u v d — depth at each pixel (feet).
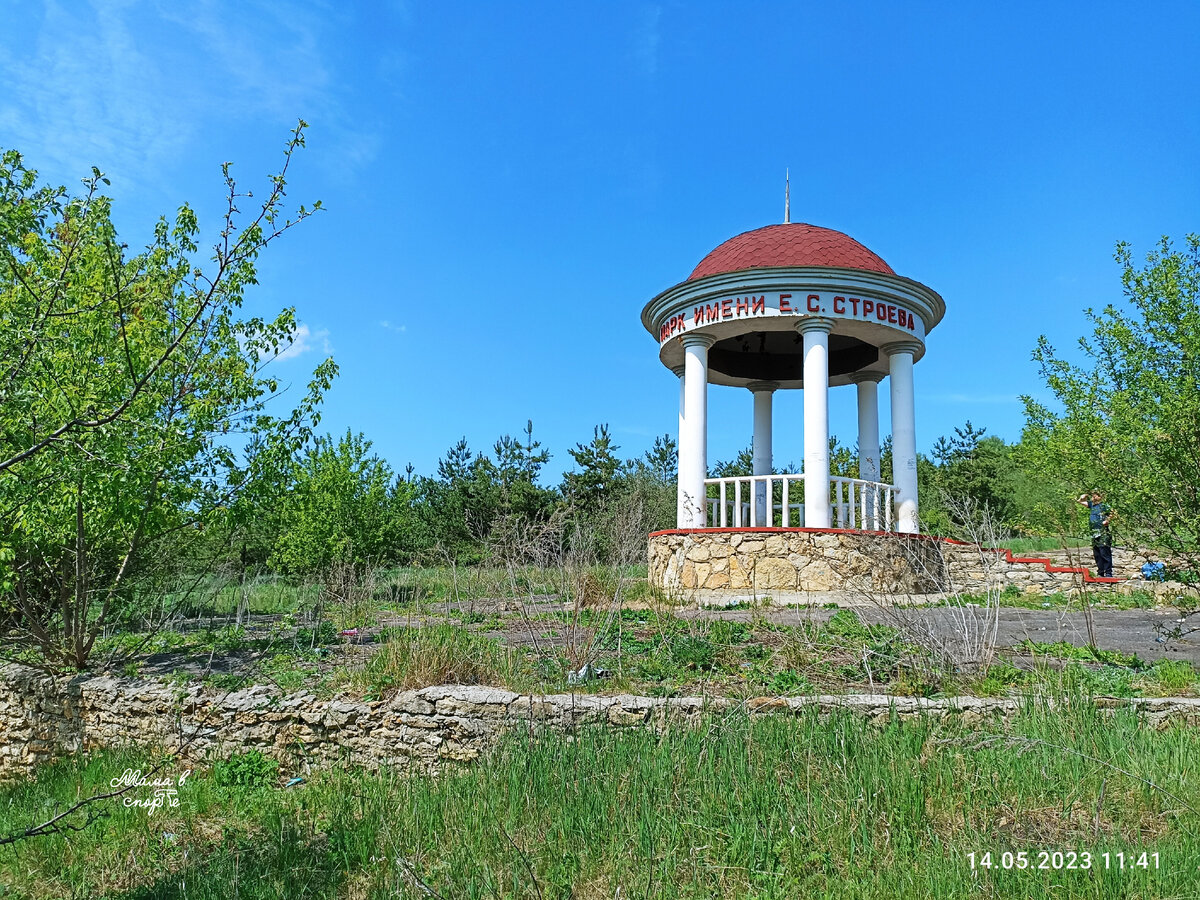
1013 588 47.32
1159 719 20.84
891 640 26.53
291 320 31.63
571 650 26.71
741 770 17.28
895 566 47.78
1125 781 16.87
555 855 15.56
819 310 50.78
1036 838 15.15
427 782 19.92
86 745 27.86
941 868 13.74
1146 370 40.34
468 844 16.20
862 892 13.38
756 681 24.44
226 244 22.33
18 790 25.09
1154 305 40.93
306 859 17.25
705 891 14.02
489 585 35.55
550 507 88.79
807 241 53.98
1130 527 26.81
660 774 17.40
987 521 28.22
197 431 28.68
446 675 25.36
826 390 50.57
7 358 20.21
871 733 19.21
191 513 31.14
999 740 18.70
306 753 24.13
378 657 26.99
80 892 17.42
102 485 26.71
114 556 33.42
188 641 36.04
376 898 14.97
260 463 31.42
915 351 55.88
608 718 21.80
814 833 15.33
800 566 47.70
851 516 51.49
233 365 30.30
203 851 18.85
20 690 29.73
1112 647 29.58
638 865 14.76
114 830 20.20
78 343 26.58
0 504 25.95
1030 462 51.39
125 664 31.12
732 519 65.26
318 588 48.08
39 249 22.95
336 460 65.67
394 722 23.35
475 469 109.40
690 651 27.45
